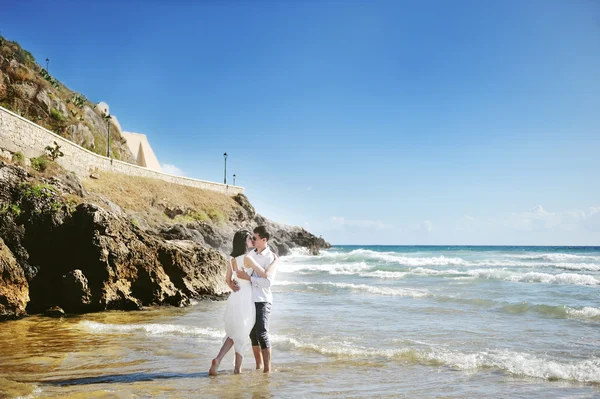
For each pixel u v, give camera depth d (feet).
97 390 16.87
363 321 34.19
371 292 54.80
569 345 25.75
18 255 40.29
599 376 19.03
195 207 169.58
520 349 24.90
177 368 20.88
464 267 110.32
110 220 44.32
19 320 35.50
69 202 45.06
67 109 161.68
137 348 25.29
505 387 17.70
